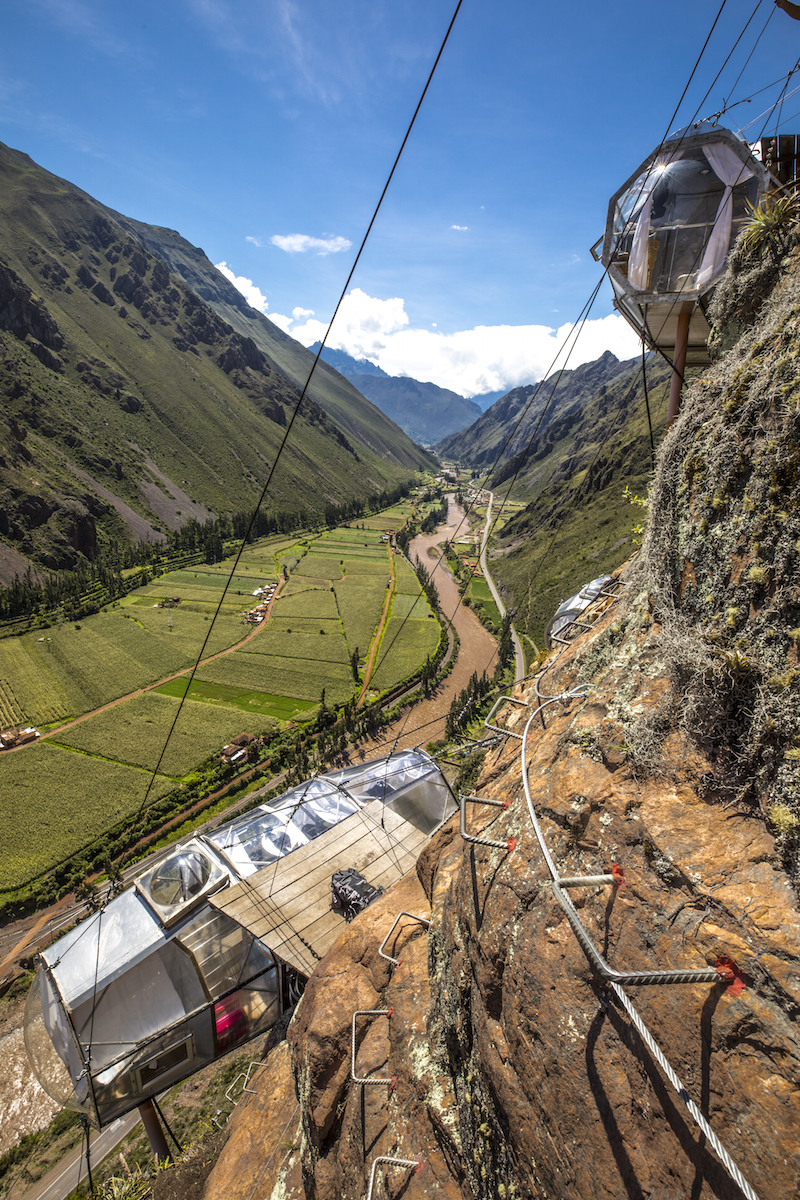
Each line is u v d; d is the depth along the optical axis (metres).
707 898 2.71
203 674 120.12
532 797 4.75
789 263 4.64
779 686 2.74
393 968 7.97
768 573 3.13
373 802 16.22
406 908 9.06
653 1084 2.58
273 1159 8.33
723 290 6.08
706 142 7.09
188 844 13.51
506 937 4.27
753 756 2.89
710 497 3.97
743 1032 2.18
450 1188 4.83
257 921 11.94
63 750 91.06
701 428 4.32
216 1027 11.48
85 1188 35.44
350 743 91.69
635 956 2.95
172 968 11.20
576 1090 3.02
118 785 82.19
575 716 5.03
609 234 8.42
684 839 3.07
